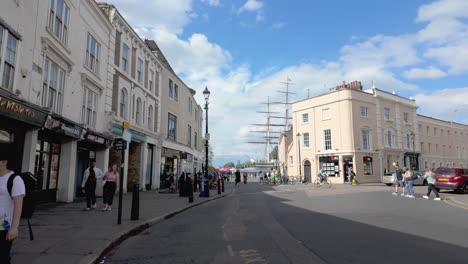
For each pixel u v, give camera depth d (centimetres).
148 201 1653
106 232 802
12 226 411
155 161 2564
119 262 604
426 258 593
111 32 1875
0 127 1025
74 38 1465
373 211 1266
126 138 981
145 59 2408
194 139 4038
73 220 975
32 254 594
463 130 6072
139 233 883
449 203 1556
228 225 995
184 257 627
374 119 4197
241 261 590
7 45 1012
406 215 1152
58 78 1345
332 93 4119
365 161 3953
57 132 1288
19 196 420
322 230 876
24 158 1130
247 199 1956
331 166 4031
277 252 646
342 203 1580
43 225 885
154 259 618
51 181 1386
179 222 1077
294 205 1534
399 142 4506
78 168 1644
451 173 2181
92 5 1619
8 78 1020
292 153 4594
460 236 789
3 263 417
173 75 3039
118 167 1945
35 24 1155
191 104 3822
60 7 1348
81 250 628
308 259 592
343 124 3969
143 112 2353
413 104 4881
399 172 2081
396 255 614
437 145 5356
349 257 602
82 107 1569
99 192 1748
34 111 1073
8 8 1003
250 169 6369
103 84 1786
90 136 1566
